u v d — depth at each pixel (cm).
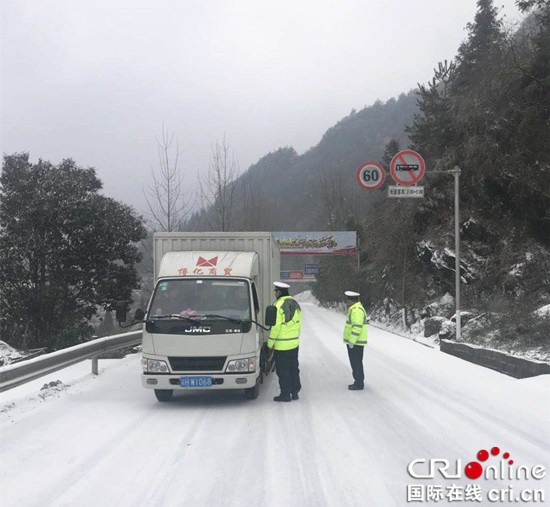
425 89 4212
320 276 6419
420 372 1304
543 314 1617
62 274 3053
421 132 4041
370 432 743
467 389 1063
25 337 2892
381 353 1748
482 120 2388
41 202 2933
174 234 1175
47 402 991
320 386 1131
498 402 930
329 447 675
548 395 965
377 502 500
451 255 2545
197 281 984
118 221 3133
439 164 2711
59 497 520
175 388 919
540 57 2175
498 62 2348
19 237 2942
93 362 1330
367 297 4341
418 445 679
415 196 1877
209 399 1016
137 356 1747
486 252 2502
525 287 2169
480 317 1973
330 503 497
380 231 3303
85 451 673
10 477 580
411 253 3052
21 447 693
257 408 923
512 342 1561
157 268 1173
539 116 2192
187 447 685
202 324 926
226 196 2659
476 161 2386
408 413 857
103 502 505
